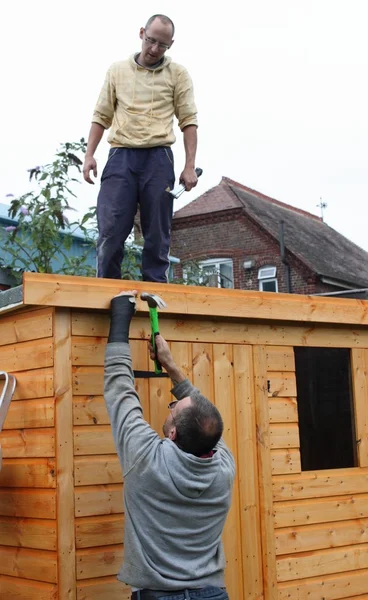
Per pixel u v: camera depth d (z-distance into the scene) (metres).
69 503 3.42
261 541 4.10
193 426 2.96
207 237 26.00
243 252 25.30
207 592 2.91
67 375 3.50
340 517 4.45
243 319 4.22
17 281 6.76
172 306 3.84
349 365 4.72
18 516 3.58
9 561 3.61
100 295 3.56
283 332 4.39
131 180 4.37
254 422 4.20
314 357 4.56
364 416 4.70
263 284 24.97
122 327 3.38
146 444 2.98
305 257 24.42
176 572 2.90
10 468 3.65
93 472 3.51
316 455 4.45
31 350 3.62
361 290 6.62
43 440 3.50
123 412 3.10
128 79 4.40
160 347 3.45
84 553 3.43
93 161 4.42
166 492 2.91
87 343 3.59
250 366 4.23
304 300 4.39
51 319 3.52
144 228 4.44
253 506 4.11
